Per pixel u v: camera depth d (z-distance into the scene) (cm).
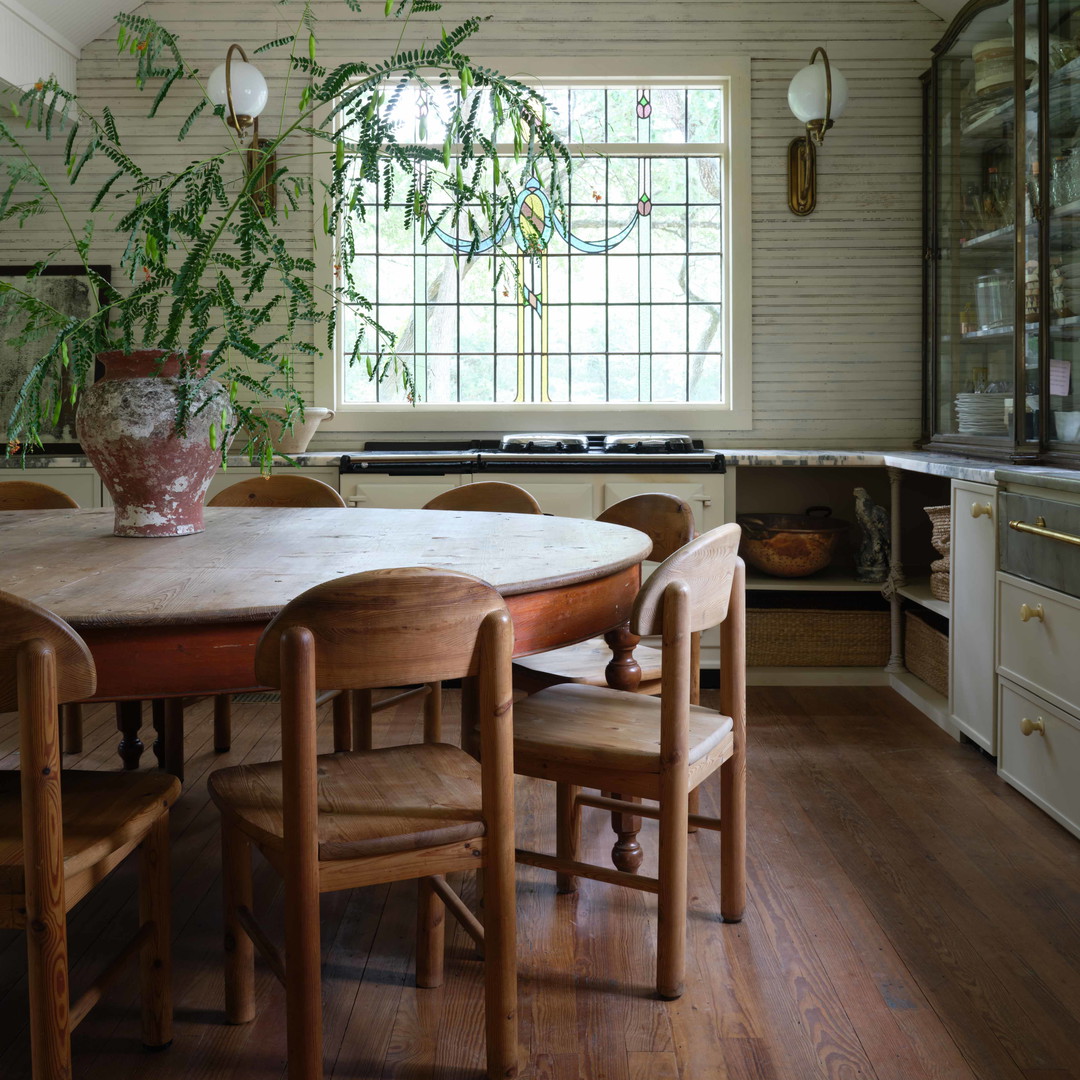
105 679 165
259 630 171
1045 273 340
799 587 450
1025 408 353
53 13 451
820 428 504
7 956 221
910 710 412
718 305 514
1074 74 317
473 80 238
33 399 245
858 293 498
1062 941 225
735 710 229
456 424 504
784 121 495
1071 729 276
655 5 491
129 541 248
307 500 359
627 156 508
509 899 172
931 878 257
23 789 148
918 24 489
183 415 242
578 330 516
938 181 456
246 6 487
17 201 491
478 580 163
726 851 233
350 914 241
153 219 237
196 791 318
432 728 306
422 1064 181
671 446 460
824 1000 202
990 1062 182
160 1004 185
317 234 496
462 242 510
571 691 241
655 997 203
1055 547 284
